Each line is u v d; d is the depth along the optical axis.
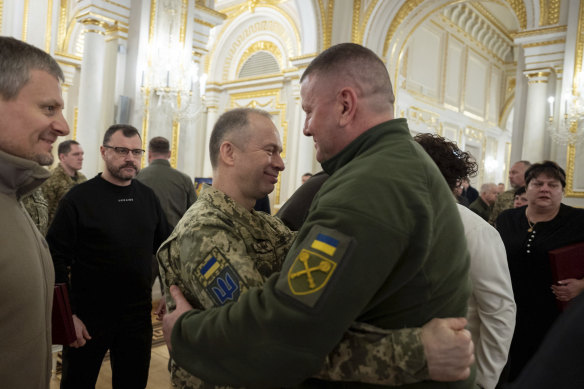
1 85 0.89
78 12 5.28
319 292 0.69
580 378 0.45
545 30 5.56
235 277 0.92
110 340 1.96
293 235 1.26
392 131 0.88
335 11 7.50
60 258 1.82
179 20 5.37
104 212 1.96
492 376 1.45
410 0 7.43
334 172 0.92
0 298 0.87
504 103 14.40
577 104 5.18
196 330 0.81
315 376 0.80
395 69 7.99
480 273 1.44
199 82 5.74
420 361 0.72
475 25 12.12
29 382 0.91
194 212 1.07
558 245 1.89
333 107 0.91
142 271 2.04
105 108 5.23
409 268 0.75
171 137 5.41
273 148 1.17
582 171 5.22
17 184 0.96
